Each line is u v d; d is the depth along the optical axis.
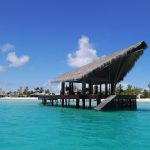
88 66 30.28
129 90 62.78
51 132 12.89
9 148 9.39
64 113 23.86
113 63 26.52
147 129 13.91
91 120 18.20
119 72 27.86
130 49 24.88
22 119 19.19
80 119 18.86
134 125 15.59
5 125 15.70
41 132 12.89
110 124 16.06
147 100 53.72
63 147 9.57
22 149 9.26
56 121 17.69
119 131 13.23
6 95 75.38
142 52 26.28
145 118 19.47
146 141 10.56
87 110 26.81
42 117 20.55
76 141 10.62
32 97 71.88
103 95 26.31
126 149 9.24
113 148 9.39
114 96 25.67
